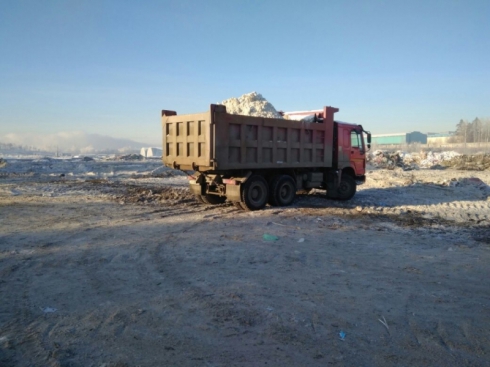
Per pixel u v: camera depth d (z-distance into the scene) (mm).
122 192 17281
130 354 3877
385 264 6945
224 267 6660
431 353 3969
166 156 12562
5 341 4086
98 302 5164
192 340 4172
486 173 31188
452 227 10312
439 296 5480
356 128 15531
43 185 20125
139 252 7527
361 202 14898
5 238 8609
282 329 4422
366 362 3785
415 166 40219
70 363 3695
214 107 10758
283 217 11281
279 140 12539
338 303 5176
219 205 13641
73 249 7730
